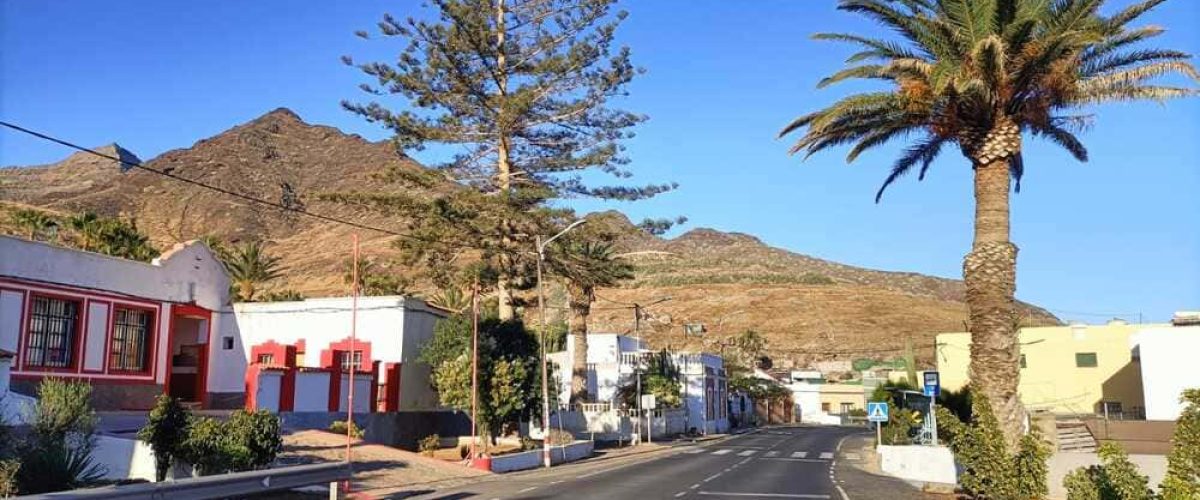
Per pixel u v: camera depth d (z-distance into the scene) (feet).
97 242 157.99
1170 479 38.70
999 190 58.03
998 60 54.03
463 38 126.82
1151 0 57.11
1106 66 59.98
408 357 107.14
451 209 126.31
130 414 78.43
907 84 59.31
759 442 167.43
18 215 168.66
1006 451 51.96
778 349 433.89
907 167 73.77
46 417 51.98
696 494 66.59
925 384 101.14
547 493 65.05
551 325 192.03
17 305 74.02
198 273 99.30
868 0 60.64
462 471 81.30
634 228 138.51
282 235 640.58
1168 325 162.09
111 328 84.17
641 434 161.79
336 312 107.65
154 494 39.58
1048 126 65.41
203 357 100.32
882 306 503.61
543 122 138.62
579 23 134.72
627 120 141.28
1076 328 165.78
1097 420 118.32
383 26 125.70
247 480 46.44
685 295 527.40
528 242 134.51
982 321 56.75
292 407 86.74
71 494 35.83
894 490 72.64
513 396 99.91
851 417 329.93
